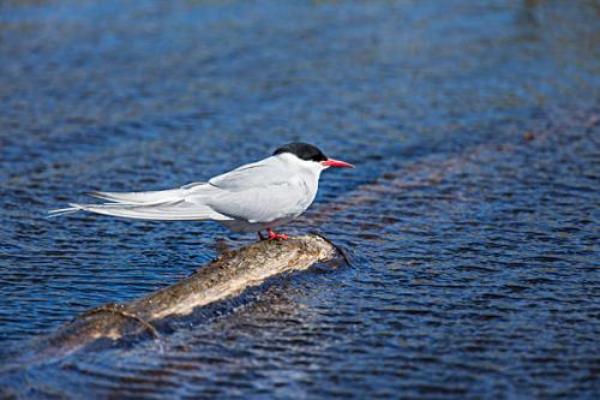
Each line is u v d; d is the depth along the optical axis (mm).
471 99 20016
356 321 10766
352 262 12320
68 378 9453
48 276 12086
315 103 19844
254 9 27484
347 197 14992
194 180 15742
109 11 26891
